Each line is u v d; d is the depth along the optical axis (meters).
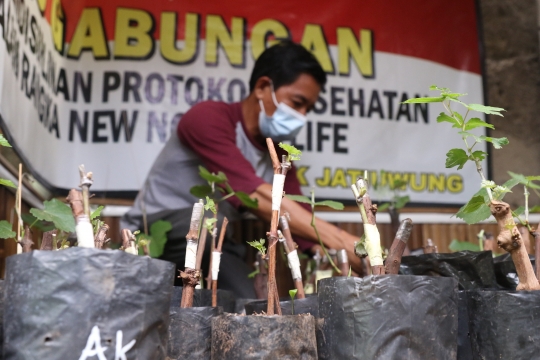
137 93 2.99
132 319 0.84
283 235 1.28
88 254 0.83
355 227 3.05
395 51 3.24
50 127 2.74
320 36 3.18
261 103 2.49
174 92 3.02
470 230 3.14
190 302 1.08
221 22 3.10
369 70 3.20
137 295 0.85
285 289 2.77
